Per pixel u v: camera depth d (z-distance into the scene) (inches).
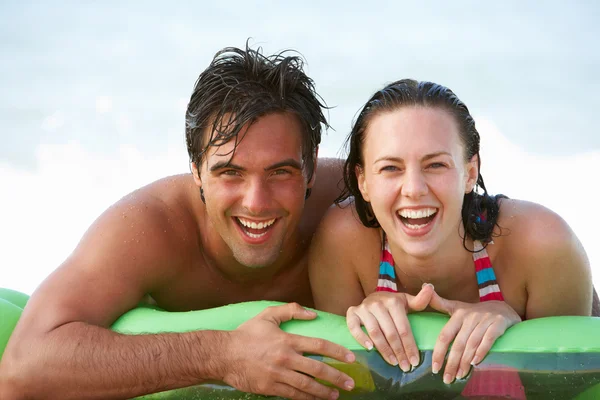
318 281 114.7
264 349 88.1
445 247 103.0
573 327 88.6
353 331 90.1
